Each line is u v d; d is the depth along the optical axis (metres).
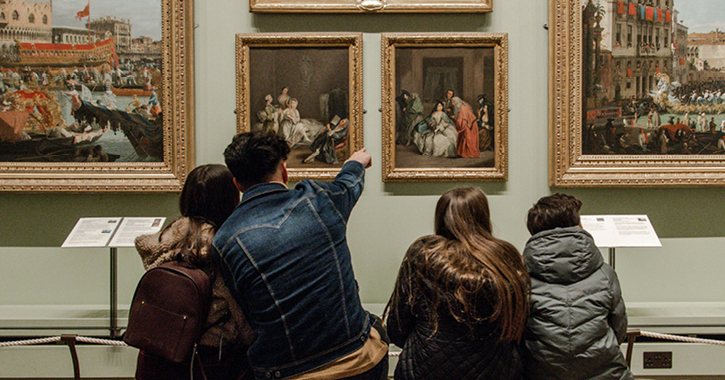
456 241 2.39
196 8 4.79
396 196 4.84
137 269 4.83
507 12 4.80
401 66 4.78
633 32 4.73
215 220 2.47
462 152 4.80
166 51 4.68
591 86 4.73
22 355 4.41
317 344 2.15
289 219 2.23
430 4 4.70
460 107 4.79
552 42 4.71
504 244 2.37
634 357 4.42
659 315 4.41
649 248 4.85
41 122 4.68
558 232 2.62
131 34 4.71
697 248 4.82
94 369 4.43
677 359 4.40
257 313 2.16
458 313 2.19
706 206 4.82
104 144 4.73
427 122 4.80
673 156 4.71
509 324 2.22
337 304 2.21
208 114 4.82
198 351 2.29
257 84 4.77
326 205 2.32
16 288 4.79
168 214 4.83
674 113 4.75
